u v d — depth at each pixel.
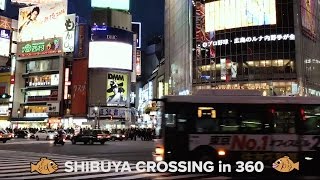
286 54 60.34
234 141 13.85
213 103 14.09
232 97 14.09
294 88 59.00
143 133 52.72
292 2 61.25
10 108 82.44
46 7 81.94
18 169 14.89
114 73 75.31
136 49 89.88
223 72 63.53
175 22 80.69
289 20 61.03
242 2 63.44
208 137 13.95
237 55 62.94
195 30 67.62
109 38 74.62
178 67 76.62
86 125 72.88
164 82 90.19
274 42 60.97
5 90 85.25
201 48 66.62
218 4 65.50
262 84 60.50
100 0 84.31
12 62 84.31
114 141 48.84
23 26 84.12
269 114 13.88
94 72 74.56
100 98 73.81
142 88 121.44
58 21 79.56
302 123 13.81
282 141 13.73
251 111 13.94
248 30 62.56
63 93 76.81
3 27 89.75
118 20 85.31
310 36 66.62
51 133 53.31
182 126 14.12
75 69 75.81
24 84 83.56
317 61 70.31
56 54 78.56
